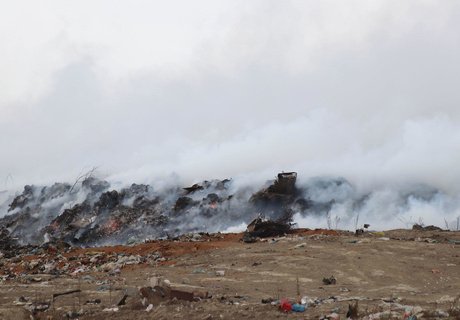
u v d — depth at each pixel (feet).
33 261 103.55
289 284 67.00
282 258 85.61
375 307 44.73
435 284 67.62
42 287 63.00
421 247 92.07
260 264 82.53
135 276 76.69
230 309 44.86
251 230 121.60
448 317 37.70
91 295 54.90
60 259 105.09
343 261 81.82
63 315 44.86
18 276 83.76
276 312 43.29
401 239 105.50
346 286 65.51
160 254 99.66
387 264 78.89
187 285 64.95
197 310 44.19
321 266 78.79
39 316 45.19
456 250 89.71
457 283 67.62
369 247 92.38
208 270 80.23
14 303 51.47
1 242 177.78
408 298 52.80
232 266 82.58
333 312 42.98
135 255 101.55
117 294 54.54
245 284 67.10
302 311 43.96
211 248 102.89
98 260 100.12
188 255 96.58
